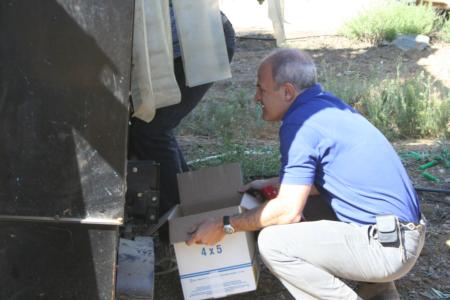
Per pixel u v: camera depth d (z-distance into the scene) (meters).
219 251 3.30
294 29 11.74
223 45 3.62
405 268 3.11
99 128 2.78
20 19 2.69
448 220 4.64
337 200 3.19
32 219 2.88
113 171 2.82
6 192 2.87
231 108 7.13
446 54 9.96
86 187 2.85
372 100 7.27
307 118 3.12
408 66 9.45
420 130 6.85
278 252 3.16
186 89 4.04
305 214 3.50
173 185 4.23
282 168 3.15
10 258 2.94
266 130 6.94
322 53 10.23
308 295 3.21
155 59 3.31
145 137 4.10
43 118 2.79
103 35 2.70
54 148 2.82
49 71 2.74
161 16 3.27
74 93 2.76
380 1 11.81
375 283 3.47
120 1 2.66
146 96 3.20
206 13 3.55
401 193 3.15
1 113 2.79
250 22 12.52
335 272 3.17
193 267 3.34
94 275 2.96
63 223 2.88
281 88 3.21
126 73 2.72
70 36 2.70
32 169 2.84
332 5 13.33
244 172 5.27
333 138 3.10
